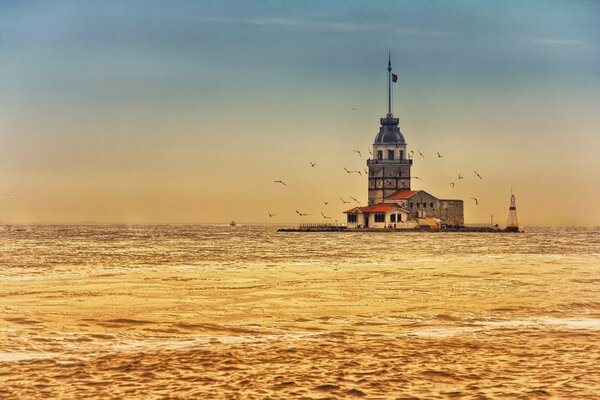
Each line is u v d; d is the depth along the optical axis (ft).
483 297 526.16
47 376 279.69
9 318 406.00
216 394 257.34
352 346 340.18
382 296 532.32
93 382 272.10
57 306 465.06
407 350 330.75
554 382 273.75
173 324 400.06
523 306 480.23
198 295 534.37
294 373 286.46
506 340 357.20
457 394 258.57
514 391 262.06
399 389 264.72
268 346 339.16
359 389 263.90
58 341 346.54
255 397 253.85
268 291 563.48
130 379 276.62
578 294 547.90
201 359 309.63
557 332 381.60
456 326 404.16
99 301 492.95
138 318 419.54
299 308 468.75
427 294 545.44
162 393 258.37
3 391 259.19
